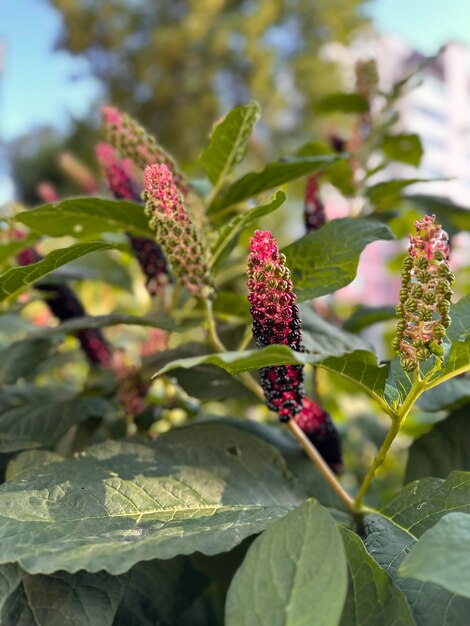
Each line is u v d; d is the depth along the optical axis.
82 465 0.31
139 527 0.28
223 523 0.28
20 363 0.48
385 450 0.32
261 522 0.28
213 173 0.44
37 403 0.43
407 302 0.27
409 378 0.32
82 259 0.56
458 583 0.20
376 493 0.70
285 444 0.43
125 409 0.45
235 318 0.49
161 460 0.32
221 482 0.32
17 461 0.34
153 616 0.35
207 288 0.36
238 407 0.71
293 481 0.35
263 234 0.29
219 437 0.35
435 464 0.41
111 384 0.49
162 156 0.40
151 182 0.34
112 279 0.56
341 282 0.36
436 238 0.26
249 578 0.23
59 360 0.59
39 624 0.27
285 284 0.29
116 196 0.44
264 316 0.30
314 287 0.36
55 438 0.40
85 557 0.24
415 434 0.70
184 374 0.43
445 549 0.21
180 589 0.36
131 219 0.41
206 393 0.42
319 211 0.49
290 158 0.45
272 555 0.23
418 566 0.21
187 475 0.32
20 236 0.50
